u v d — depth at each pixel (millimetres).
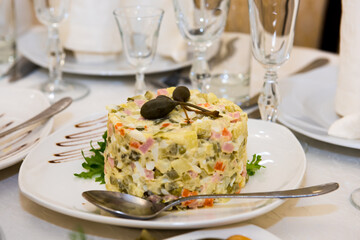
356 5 657
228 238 461
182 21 704
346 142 605
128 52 699
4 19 934
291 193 495
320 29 1498
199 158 503
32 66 917
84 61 878
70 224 511
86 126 651
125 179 522
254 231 468
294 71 905
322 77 855
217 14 697
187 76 849
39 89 818
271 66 636
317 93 803
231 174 525
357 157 626
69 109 755
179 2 691
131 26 678
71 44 868
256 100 762
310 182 578
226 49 795
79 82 858
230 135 513
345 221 515
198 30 701
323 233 498
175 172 502
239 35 787
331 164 613
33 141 632
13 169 600
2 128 678
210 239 461
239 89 792
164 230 500
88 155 597
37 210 532
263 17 604
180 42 863
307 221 514
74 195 534
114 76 888
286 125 661
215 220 467
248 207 497
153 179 506
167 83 820
